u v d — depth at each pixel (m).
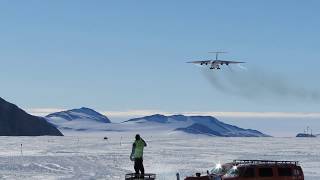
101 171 78.50
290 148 195.00
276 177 45.25
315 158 121.94
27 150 165.75
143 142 41.75
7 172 75.75
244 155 132.62
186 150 162.62
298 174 46.09
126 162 101.00
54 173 74.56
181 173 74.50
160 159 109.56
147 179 39.81
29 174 72.88
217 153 142.88
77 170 80.44
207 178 44.16
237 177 44.50
